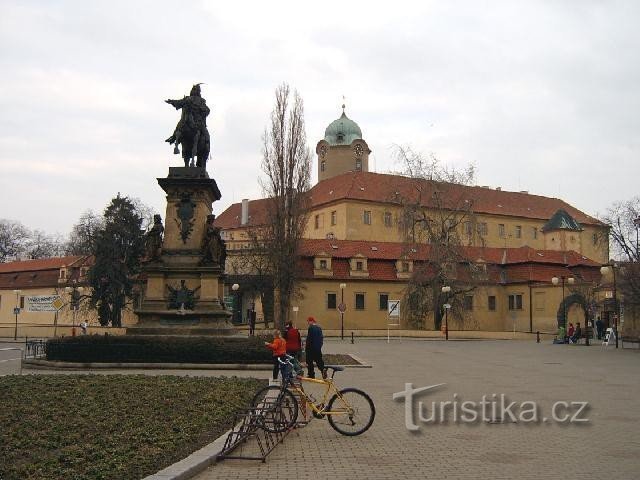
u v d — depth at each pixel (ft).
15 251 403.54
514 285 254.88
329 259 234.38
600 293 222.89
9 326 216.74
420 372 84.74
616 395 61.93
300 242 194.70
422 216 212.64
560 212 328.29
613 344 175.63
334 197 320.70
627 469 32.27
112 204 217.56
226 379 65.41
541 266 254.88
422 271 212.02
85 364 81.87
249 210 383.65
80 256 264.72
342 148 390.42
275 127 194.59
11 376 67.10
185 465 30.40
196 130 94.84
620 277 181.16
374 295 238.07
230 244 320.91
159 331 87.56
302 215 194.80
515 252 267.18
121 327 190.80
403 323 228.22
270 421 38.60
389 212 312.91
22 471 29.19
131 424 40.93
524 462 33.68
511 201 368.48
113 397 51.90
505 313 257.14
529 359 114.01
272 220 193.36
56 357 83.51
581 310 232.12
